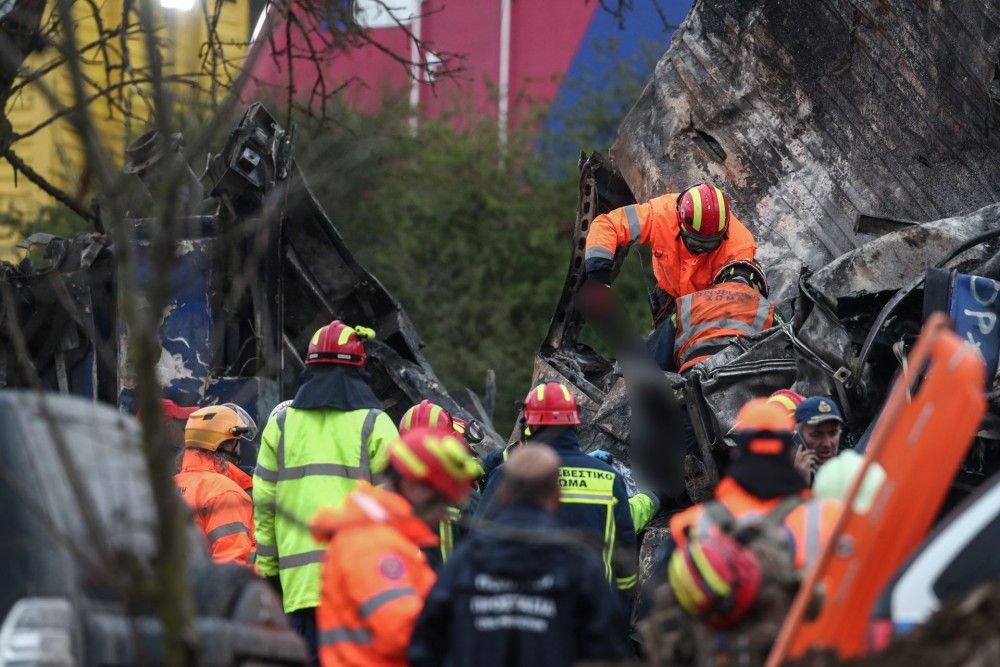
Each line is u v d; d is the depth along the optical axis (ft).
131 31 95.35
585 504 82.33
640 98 150.00
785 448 56.70
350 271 128.16
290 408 87.40
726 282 117.70
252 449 114.42
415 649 55.47
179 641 47.75
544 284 282.56
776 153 141.28
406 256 277.03
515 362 274.57
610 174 139.03
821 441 79.25
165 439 48.85
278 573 87.81
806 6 141.79
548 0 304.71
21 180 163.63
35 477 53.01
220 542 88.58
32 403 54.60
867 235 134.82
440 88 299.17
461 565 55.26
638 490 105.29
